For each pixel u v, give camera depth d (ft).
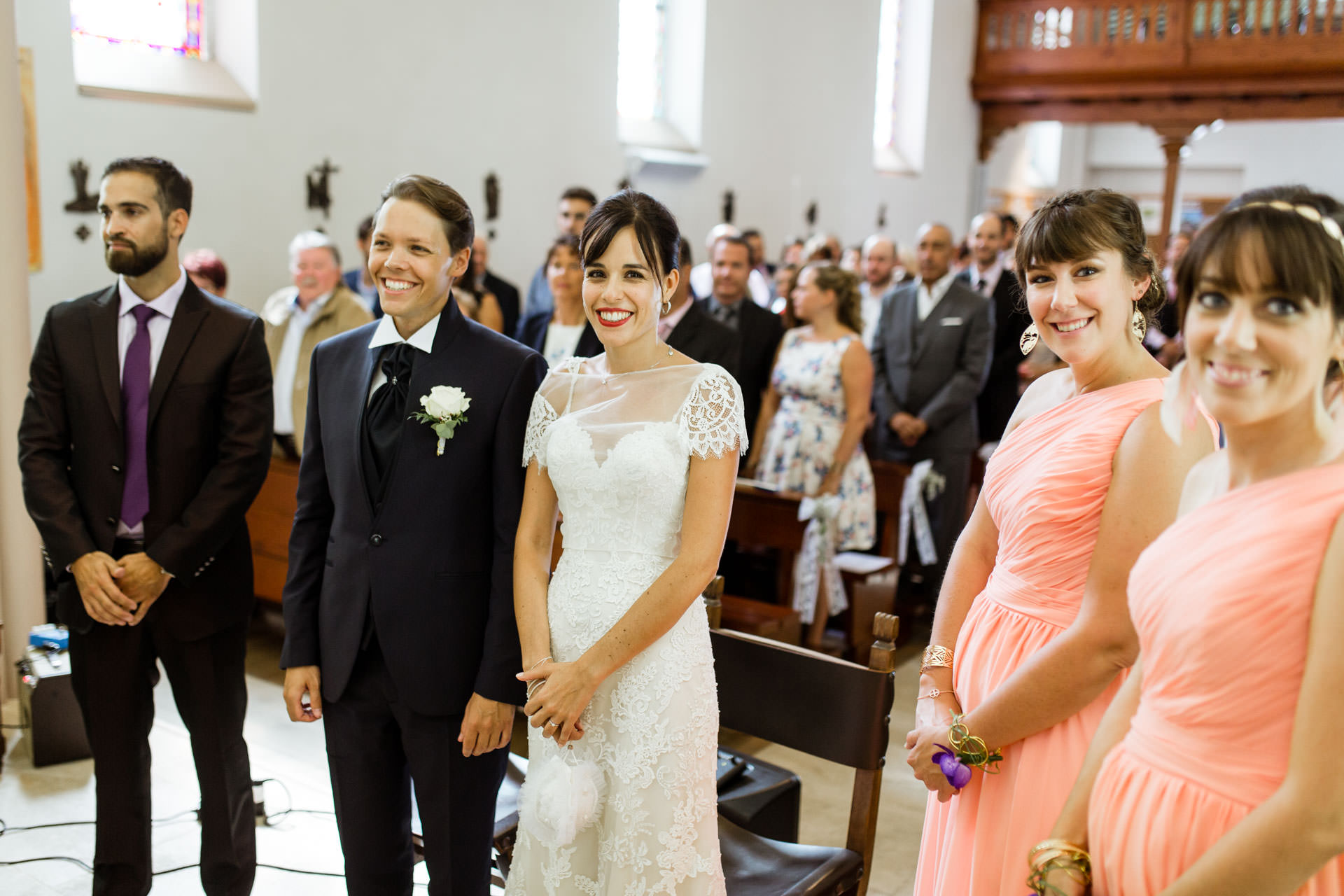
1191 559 3.83
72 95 16.99
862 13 37.35
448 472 6.42
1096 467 5.11
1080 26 42.22
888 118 41.65
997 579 5.62
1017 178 54.80
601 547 5.96
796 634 13.41
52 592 14.43
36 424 7.72
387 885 6.79
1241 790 3.68
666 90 30.99
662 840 5.82
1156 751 3.97
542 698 5.59
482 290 17.98
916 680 14.78
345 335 6.93
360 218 21.89
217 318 7.81
